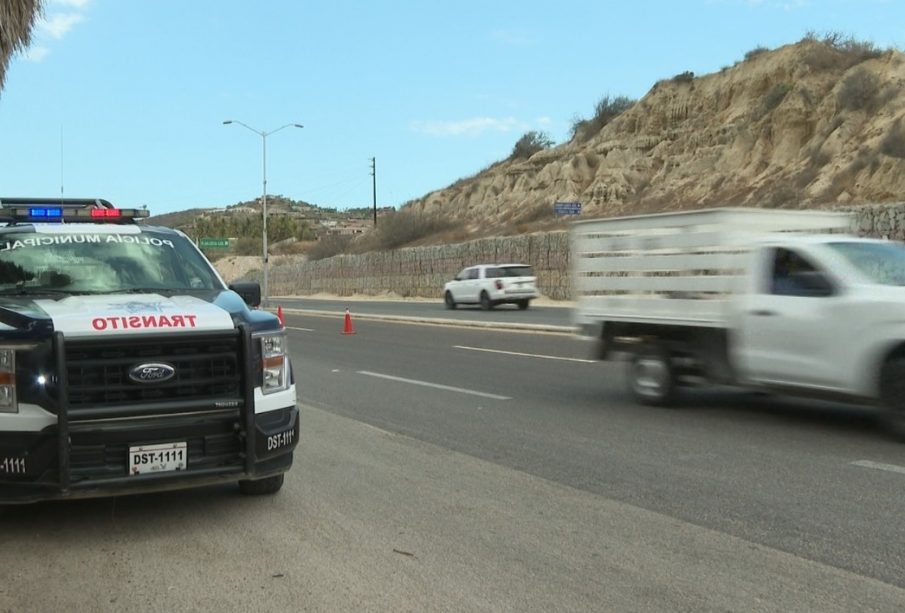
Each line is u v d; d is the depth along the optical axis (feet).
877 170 123.34
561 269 140.46
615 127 220.64
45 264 22.12
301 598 15.21
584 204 196.24
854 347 26.76
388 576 16.26
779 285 29.53
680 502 21.01
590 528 19.08
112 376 17.47
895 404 26.08
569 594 15.25
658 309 34.35
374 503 21.36
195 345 18.22
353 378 46.98
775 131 161.07
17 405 16.98
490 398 38.60
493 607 14.70
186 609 14.78
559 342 64.80
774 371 29.58
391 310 122.62
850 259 28.27
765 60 189.06
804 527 18.81
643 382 35.55
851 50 176.96
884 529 18.57
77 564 17.11
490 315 100.78
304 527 19.42
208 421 18.24
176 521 19.93
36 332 17.17
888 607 14.47
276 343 19.63
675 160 187.83
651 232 34.68
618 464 25.17
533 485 22.95
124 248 23.25
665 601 14.85
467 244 166.50
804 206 128.06
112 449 17.51
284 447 19.48
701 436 28.84
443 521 19.79
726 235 31.42
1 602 15.15
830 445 26.81
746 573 16.15
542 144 274.57
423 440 29.40
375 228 269.44
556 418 33.12
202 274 23.40
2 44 28.66
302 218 581.94
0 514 20.56
